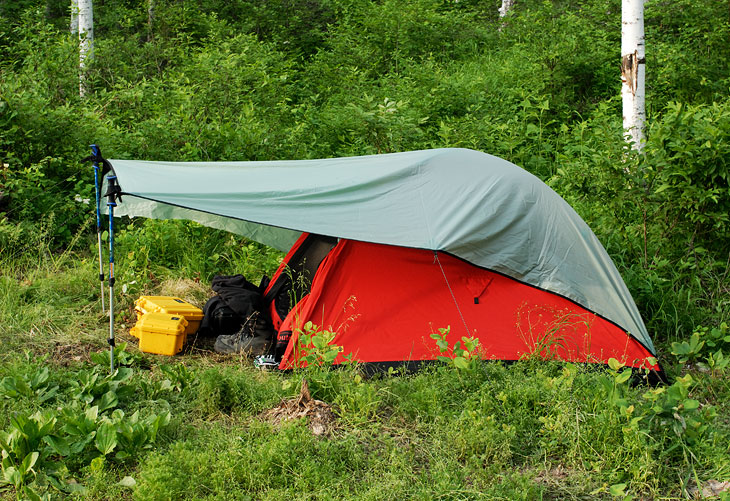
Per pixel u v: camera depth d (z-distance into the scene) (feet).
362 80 33.42
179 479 9.84
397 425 12.46
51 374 13.37
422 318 15.34
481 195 15.26
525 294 15.39
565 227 15.69
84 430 10.89
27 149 22.52
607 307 15.16
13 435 10.28
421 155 16.16
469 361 13.70
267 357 15.10
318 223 13.74
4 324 15.89
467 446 11.43
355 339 15.07
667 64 30.55
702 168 18.93
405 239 13.88
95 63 32.55
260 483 10.25
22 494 9.63
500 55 39.14
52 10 44.88
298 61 40.57
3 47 32.63
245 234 19.60
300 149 25.68
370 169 15.88
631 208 20.63
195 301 18.44
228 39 36.47
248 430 11.97
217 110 27.12
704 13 33.47
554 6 43.06
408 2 42.24
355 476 10.81
